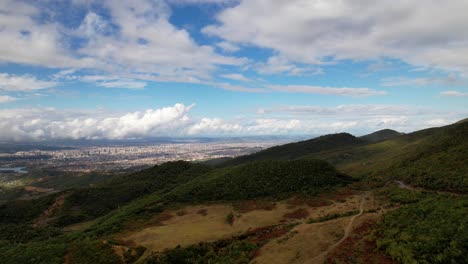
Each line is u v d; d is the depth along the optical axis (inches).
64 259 2620.6
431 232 1753.2
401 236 1786.4
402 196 2974.9
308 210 3287.4
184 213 3727.9
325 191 3909.9
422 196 2842.0
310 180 4269.2
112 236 3117.6
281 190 4067.4
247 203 3786.9
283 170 4653.1
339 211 2989.7
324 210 3161.9
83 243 2842.0
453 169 3292.3
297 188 4077.3
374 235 1955.0
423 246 1624.0
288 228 2593.5
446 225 1785.2
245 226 3009.4
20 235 4254.4
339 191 3841.0
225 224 3181.6
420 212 2110.0
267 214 3297.2
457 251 1510.8
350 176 4660.4
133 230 3289.9
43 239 3966.5
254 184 4318.4
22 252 2886.3
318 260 1815.9
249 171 4842.5
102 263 2447.1
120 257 2518.5
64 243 3090.6
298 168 4645.7
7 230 4488.2
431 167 3595.0
